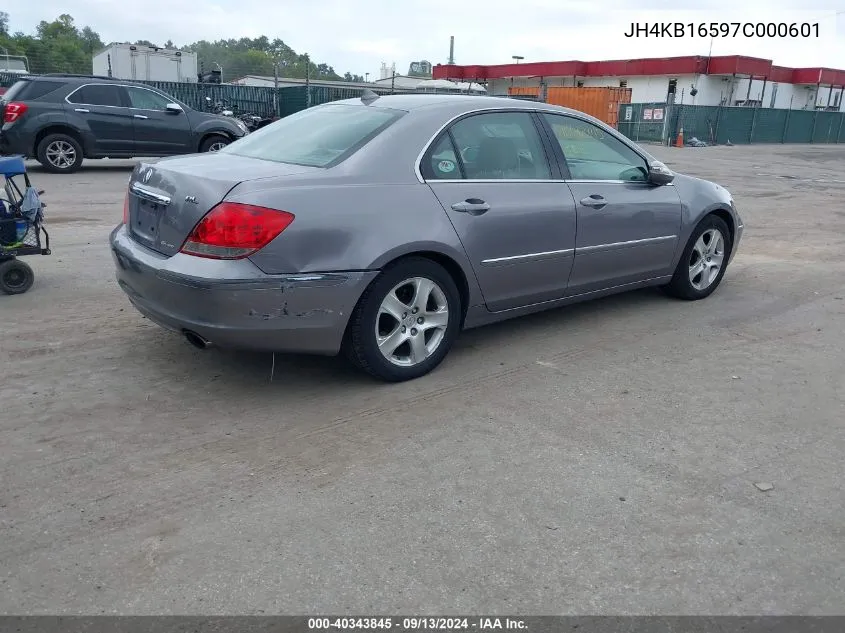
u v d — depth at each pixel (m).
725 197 6.30
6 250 5.88
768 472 3.50
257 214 3.72
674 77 41.94
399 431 3.83
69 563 2.75
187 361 4.68
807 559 2.87
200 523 3.01
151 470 3.40
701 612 2.58
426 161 4.39
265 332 3.85
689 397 4.34
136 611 2.52
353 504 3.16
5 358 4.64
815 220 11.23
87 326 5.26
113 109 14.37
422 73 49.62
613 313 5.95
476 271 4.54
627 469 3.50
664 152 28.78
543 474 3.44
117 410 3.98
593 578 2.73
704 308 6.16
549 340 5.27
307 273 3.85
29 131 13.79
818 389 4.49
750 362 4.92
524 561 2.82
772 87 46.53
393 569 2.76
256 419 3.93
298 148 4.50
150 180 4.23
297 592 2.63
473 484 3.34
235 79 44.44
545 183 4.92
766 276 7.34
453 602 2.60
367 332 4.15
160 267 3.89
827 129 43.38
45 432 3.72
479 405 4.16
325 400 4.18
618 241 5.38
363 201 4.04
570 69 44.12
